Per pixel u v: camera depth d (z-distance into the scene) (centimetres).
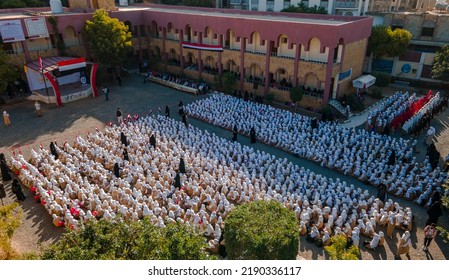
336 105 3912
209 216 2173
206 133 3180
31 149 3058
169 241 1216
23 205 2344
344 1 5984
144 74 5309
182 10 5762
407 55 4975
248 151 2894
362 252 1945
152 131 3266
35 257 1373
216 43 4719
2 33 4028
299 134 3155
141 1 7156
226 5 7475
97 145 2977
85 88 4578
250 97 4316
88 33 4541
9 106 4066
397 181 2420
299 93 3841
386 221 2102
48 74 3909
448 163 2673
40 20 4306
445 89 4809
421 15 5059
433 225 1945
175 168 2680
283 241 1312
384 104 3928
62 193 2312
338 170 2725
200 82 4697
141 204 2164
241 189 2352
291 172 2616
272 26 3956
